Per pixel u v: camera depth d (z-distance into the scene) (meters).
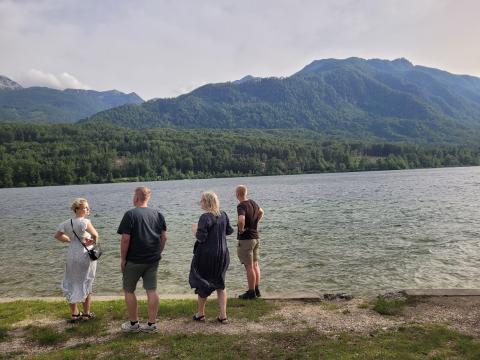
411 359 6.46
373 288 13.34
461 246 19.22
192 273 8.24
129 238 7.70
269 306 9.43
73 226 8.56
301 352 6.85
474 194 48.03
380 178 107.69
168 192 82.62
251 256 10.00
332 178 121.50
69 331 8.19
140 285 14.13
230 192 72.38
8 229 31.83
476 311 8.70
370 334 7.62
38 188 132.88
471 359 6.45
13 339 7.94
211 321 8.52
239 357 6.73
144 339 7.61
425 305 9.17
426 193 52.03
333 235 23.28
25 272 17.23
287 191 67.00
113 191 95.69
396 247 19.48
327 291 13.14
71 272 8.57
